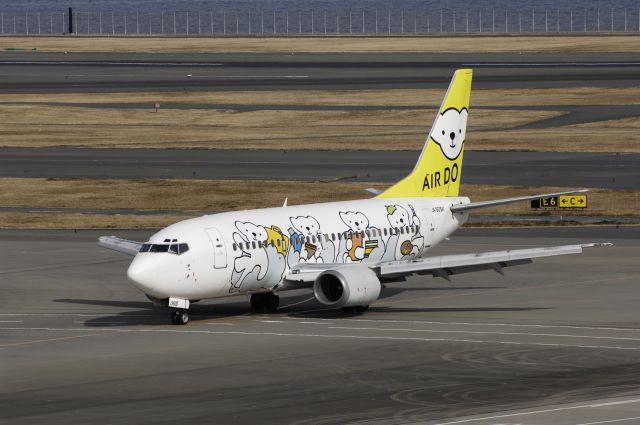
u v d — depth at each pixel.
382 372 151.75
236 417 126.56
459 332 183.75
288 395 138.00
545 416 123.88
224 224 195.88
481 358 161.12
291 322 196.25
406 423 122.19
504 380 145.50
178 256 186.50
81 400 136.88
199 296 192.00
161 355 166.50
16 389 144.00
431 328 188.12
